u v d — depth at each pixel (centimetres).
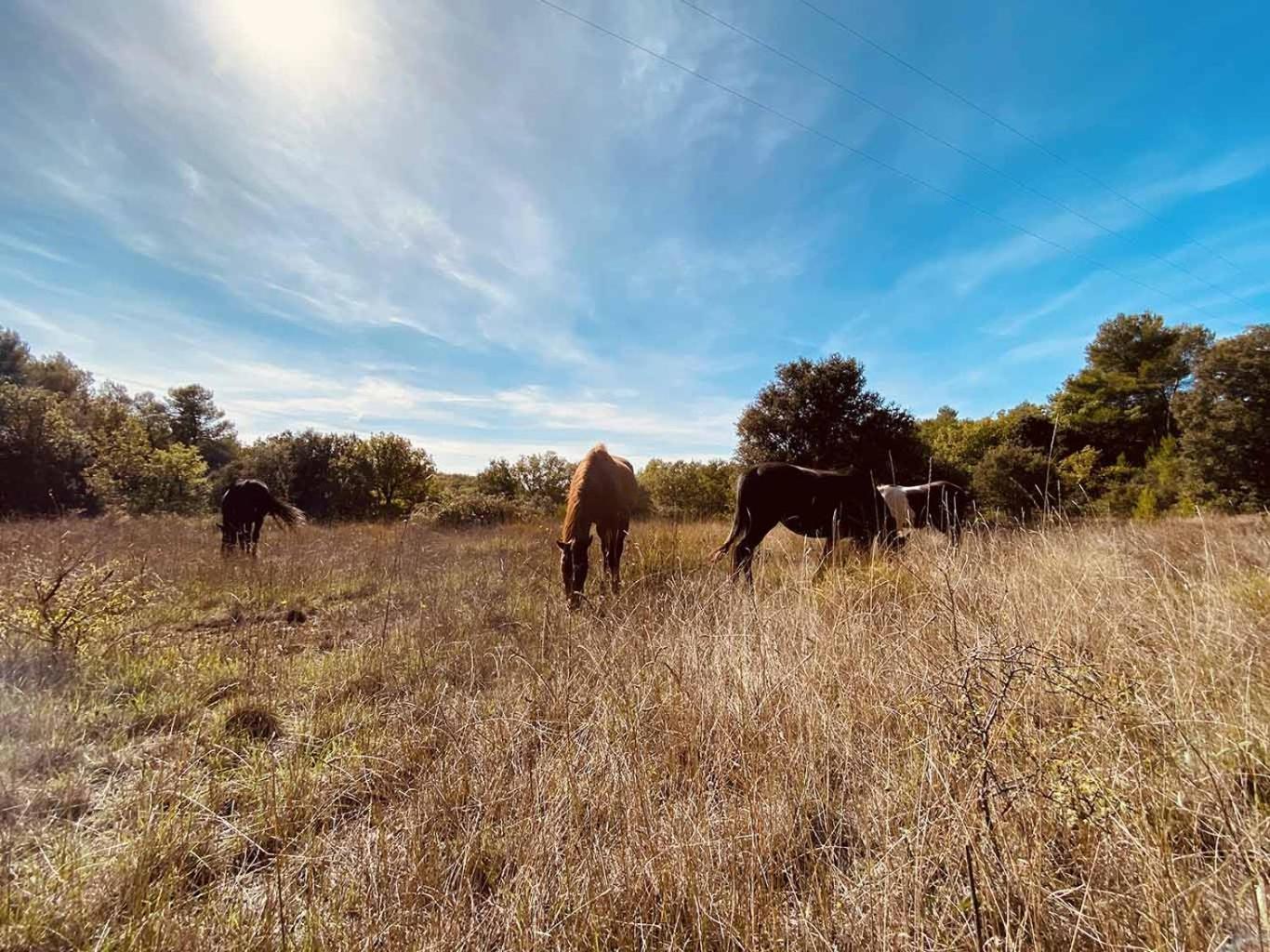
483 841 184
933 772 174
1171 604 290
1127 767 165
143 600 465
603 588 531
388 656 383
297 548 932
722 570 580
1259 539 474
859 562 533
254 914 156
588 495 555
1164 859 134
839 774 216
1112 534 475
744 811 193
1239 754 167
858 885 153
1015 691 200
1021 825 157
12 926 147
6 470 1670
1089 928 126
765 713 251
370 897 159
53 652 342
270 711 303
